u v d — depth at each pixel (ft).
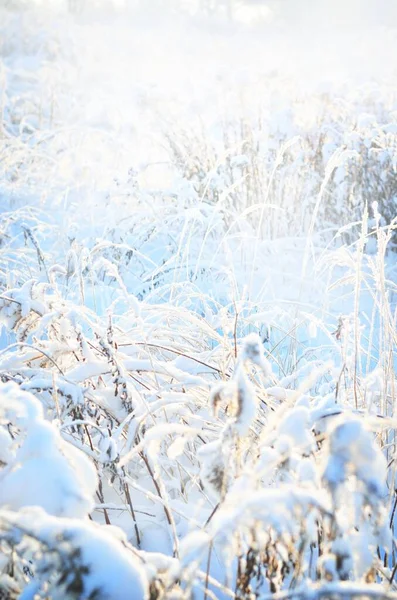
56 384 7.74
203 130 20.62
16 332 9.21
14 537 4.73
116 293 14.93
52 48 42.09
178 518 7.75
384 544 5.78
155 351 10.11
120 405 8.14
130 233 17.33
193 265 15.71
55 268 10.46
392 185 17.61
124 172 21.94
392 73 31.83
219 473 5.87
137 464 8.65
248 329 12.99
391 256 17.74
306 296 15.23
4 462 5.82
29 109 29.58
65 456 5.41
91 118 24.73
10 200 21.12
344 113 20.04
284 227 18.94
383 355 8.71
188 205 17.93
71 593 4.57
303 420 5.77
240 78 21.83
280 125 19.31
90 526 4.82
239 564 5.63
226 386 6.04
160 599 5.00
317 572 5.80
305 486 5.46
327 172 11.28
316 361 10.13
